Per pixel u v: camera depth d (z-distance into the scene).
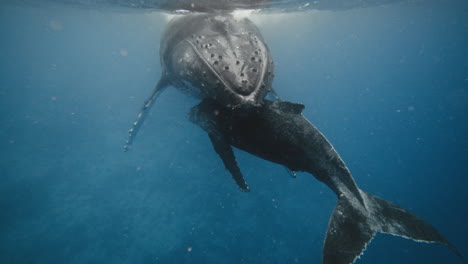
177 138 17.72
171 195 12.93
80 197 12.77
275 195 13.23
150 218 11.74
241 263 10.21
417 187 16.03
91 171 14.58
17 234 10.77
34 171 14.36
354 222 3.59
